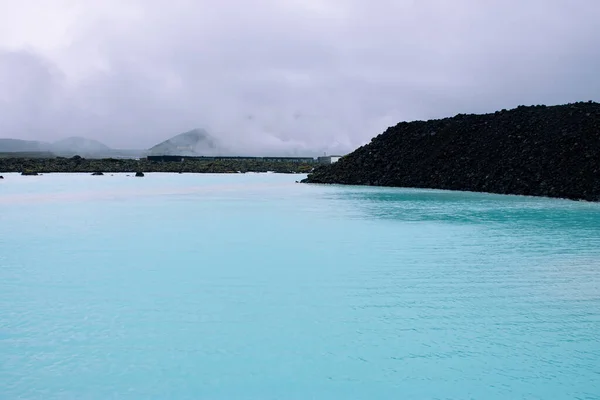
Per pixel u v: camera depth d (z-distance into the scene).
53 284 6.25
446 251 8.20
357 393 3.64
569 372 3.95
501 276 6.63
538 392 3.66
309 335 4.65
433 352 4.31
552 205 14.94
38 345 4.44
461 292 5.94
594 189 16.69
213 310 5.31
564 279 6.50
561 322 4.99
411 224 11.15
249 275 6.68
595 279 6.49
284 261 7.49
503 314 5.21
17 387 3.71
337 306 5.45
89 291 5.97
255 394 3.62
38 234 9.82
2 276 6.64
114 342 4.49
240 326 4.86
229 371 3.96
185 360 4.14
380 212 13.38
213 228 10.55
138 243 8.88
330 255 7.89
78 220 11.81
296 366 4.04
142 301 5.60
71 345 4.43
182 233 9.94
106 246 8.62
